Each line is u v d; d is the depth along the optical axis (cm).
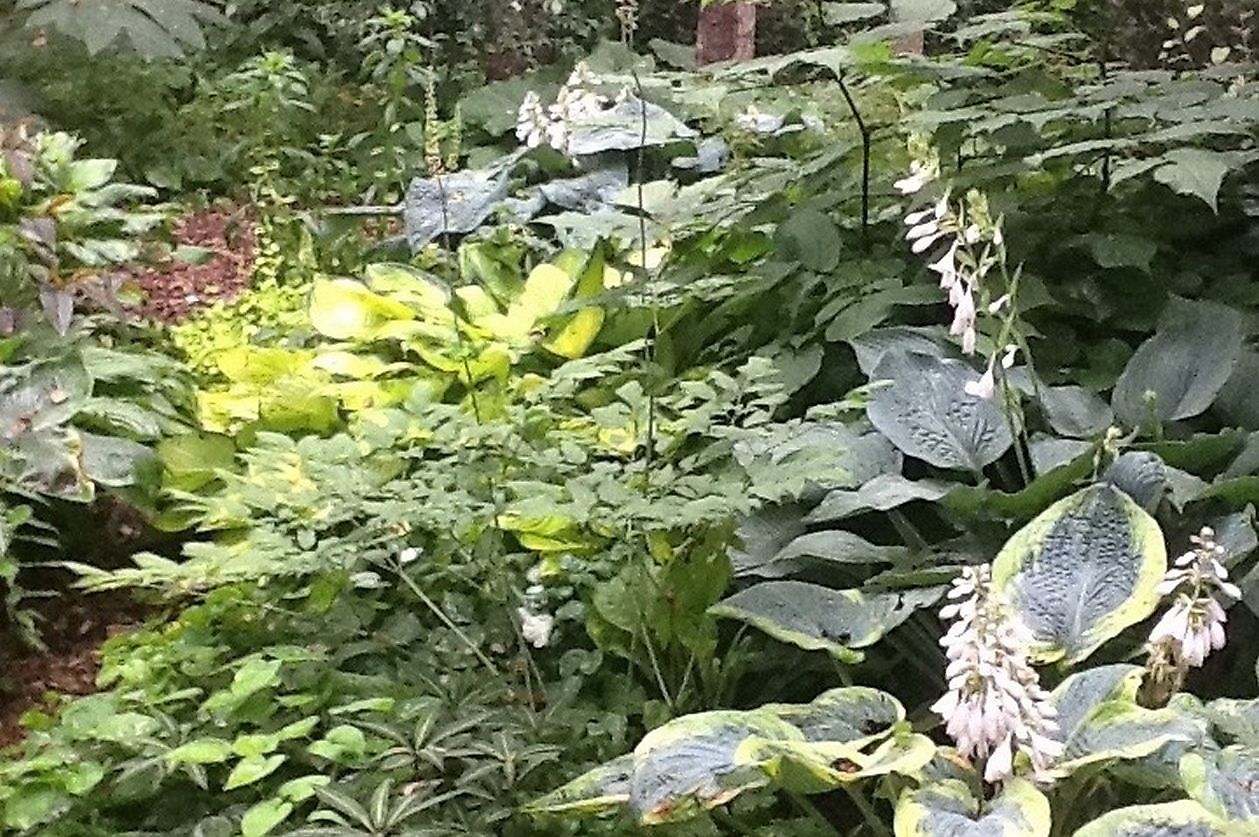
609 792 164
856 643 186
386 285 324
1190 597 160
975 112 261
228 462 263
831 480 204
